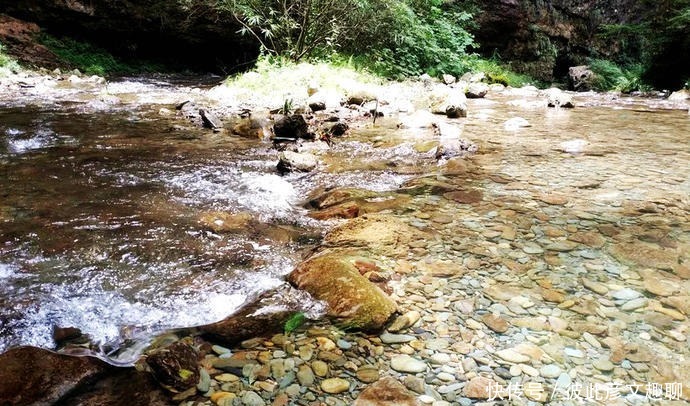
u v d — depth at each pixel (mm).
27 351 1420
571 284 1943
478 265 2109
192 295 1877
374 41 10172
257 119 4898
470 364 1470
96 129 4648
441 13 12391
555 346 1556
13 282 1884
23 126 4570
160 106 6176
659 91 11180
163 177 3291
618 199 2936
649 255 2188
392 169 3729
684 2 10766
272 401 1312
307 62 8648
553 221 2596
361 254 2195
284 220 2715
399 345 1562
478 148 4363
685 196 2982
